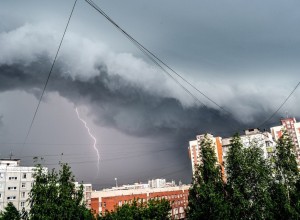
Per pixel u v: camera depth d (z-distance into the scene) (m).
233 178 24.17
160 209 21.77
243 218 22.38
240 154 24.77
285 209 24.25
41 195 17.05
